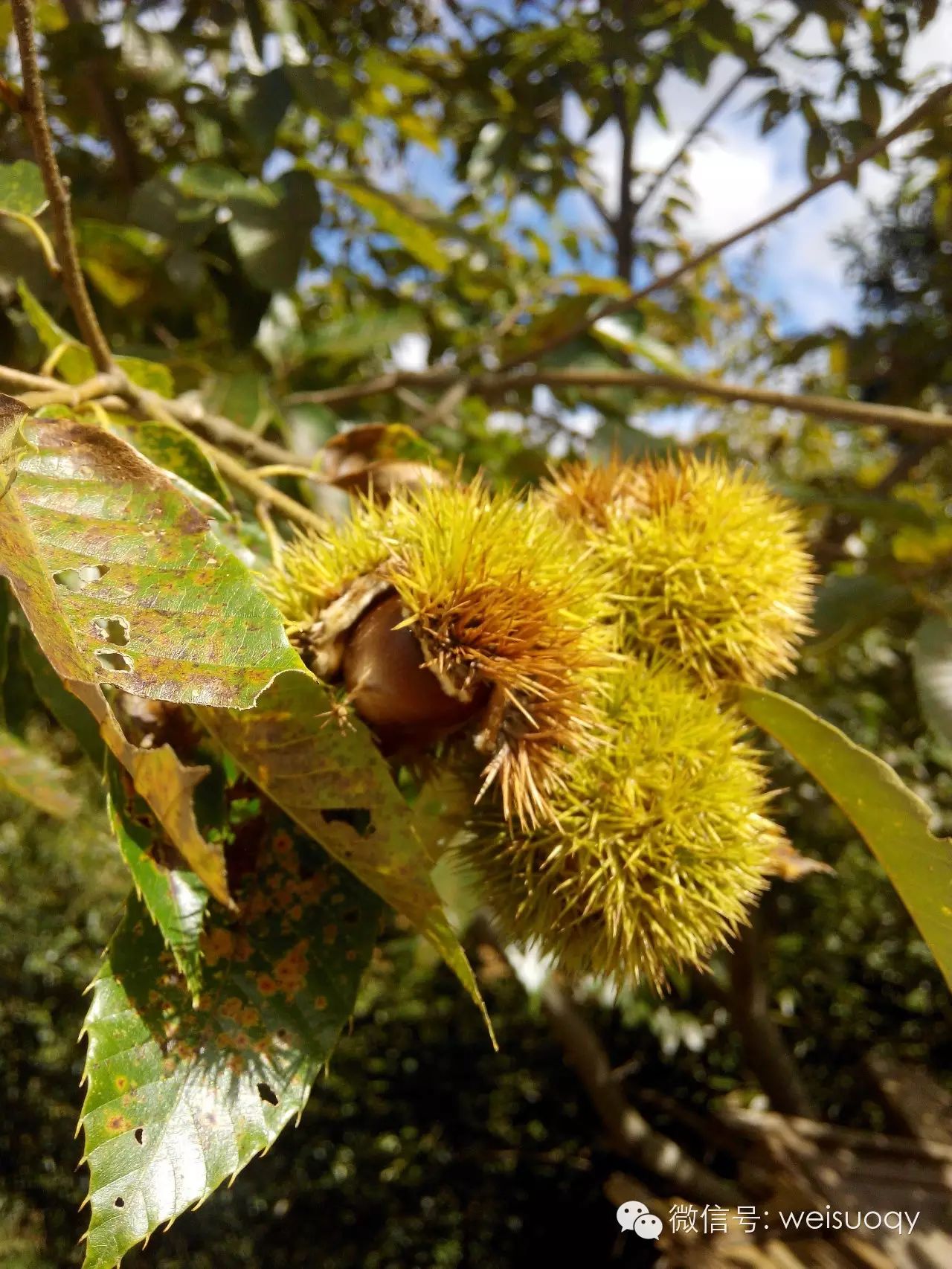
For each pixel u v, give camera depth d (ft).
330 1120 2.67
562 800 0.59
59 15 1.33
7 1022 2.86
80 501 0.43
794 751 0.67
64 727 0.64
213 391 1.04
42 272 1.02
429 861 0.54
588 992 2.02
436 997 2.81
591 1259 2.48
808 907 2.59
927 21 1.25
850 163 0.90
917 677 1.05
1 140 1.44
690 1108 2.50
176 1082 0.49
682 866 0.59
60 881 3.15
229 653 0.41
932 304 2.17
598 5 1.54
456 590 0.55
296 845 0.57
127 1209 0.45
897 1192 1.34
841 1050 2.59
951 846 0.59
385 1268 2.57
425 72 1.70
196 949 0.52
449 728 0.57
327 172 1.15
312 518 0.64
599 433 1.14
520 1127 2.69
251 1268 2.47
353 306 1.89
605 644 0.60
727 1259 1.22
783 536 0.71
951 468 2.34
